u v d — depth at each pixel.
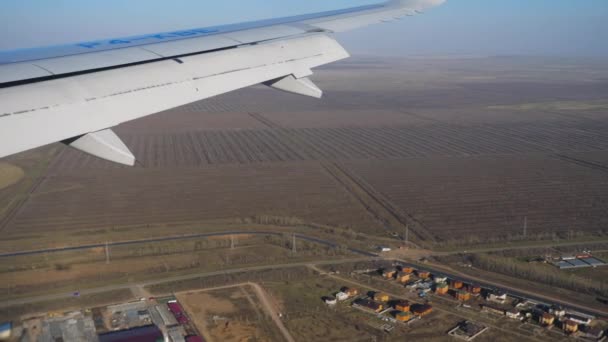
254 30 16.48
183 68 12.67
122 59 12.80
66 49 13.98
